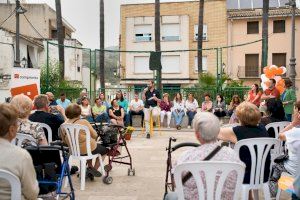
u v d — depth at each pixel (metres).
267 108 6.73
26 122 5.22
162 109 16.73
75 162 8.55
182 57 37.62
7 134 3.21
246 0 38.25
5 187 3.15
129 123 15.83
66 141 6.58
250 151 4.59
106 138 7.14
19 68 12.25
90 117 13.16
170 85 38.06
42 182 4.45
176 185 3.38
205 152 3.42
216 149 3.43
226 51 36.22
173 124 16.64
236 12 36.50
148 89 14.11
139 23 38.50
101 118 13.12
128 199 5.99
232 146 5.41
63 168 4.84
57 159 4.75
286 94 11.29
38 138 5.18
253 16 35.22
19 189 3.13
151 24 38.31
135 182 7.04
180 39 37.62
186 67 37.50
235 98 15.26
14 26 33.34
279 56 35.56
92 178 7.14
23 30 33.72
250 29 35.94
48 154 4.70
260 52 35.59
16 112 3.28
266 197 4.67
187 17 37.41
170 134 14.80
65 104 13.81
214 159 3.39
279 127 6.49
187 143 4.50
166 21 37.94
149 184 6.90
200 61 31.88
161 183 6.96
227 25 36.31
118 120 13.57
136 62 38.66
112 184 6.91
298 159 4.57
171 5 37.97
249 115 4.71
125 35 38.88
